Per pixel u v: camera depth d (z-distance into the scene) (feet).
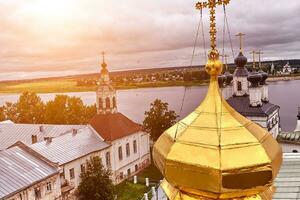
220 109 19.40
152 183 205.26
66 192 167.22
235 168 17.28
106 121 219.82
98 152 199.11
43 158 155.84
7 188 130.93
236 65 175.94
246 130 18.39
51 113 339.16
